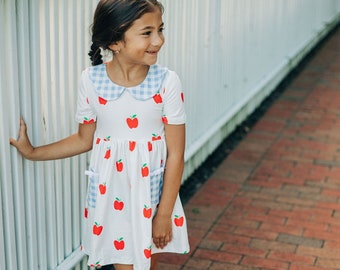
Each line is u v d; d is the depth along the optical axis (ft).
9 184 9.75
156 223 9.73
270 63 26.43
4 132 9.45
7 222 9.85
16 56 9.53
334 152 20.81
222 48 19.80
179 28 16.03
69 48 11.10
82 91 9.48
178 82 9.41
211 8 18.37
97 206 9.57
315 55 35.32
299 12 31.63
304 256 14.26
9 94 9.52
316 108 25.63
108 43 9.00
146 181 9.41
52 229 11.11
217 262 13.97
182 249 10.19
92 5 11.69
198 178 18.45
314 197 17.38
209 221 15.84
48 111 10.59
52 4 10.40
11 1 9.25
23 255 10.35
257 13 23.47
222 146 20.99
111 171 9.45
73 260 11.66
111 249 9.86
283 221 15.93
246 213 16.33
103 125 9.44
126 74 9.16
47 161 10.74
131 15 8.66
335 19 43.16
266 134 22.35
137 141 9.37
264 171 19.10
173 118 9.43
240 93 22.45
